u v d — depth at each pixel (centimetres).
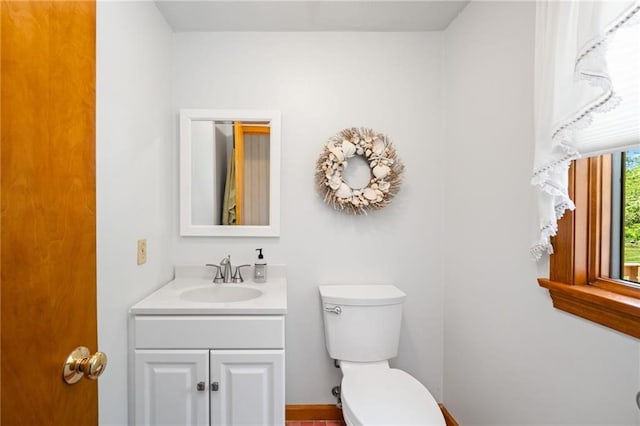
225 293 163
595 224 96
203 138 174
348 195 172
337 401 178
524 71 117
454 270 169
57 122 62
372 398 125
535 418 111
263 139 176
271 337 129
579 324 93
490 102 137
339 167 172
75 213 67
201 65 175
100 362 70
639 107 74
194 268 175
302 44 177
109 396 115
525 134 117
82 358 69
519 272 119
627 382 80
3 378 51
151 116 148
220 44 175
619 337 82
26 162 55
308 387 180
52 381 61
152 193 149
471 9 152
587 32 74
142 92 139
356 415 115
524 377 117
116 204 119
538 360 110
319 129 178
